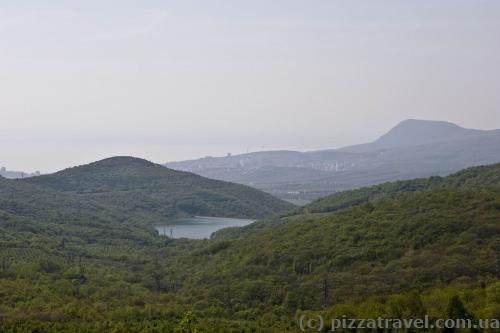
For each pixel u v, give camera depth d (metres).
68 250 198.12
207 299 127.38
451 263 116.44
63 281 137.00
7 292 117.62
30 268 144.12
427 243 134.00
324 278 123.25
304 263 138.50
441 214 147.75
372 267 127.19
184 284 151.88
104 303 119.75
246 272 144.12
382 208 174.12
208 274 152.62
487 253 120.00
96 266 172.12
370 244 139.75
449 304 86.69
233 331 96.19
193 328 95.88
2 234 194.50
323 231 161.12
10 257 160.75
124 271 168.62
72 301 118.38
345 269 129.38
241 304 121.75
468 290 98.94
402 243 137.12
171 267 180.75
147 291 139.25
